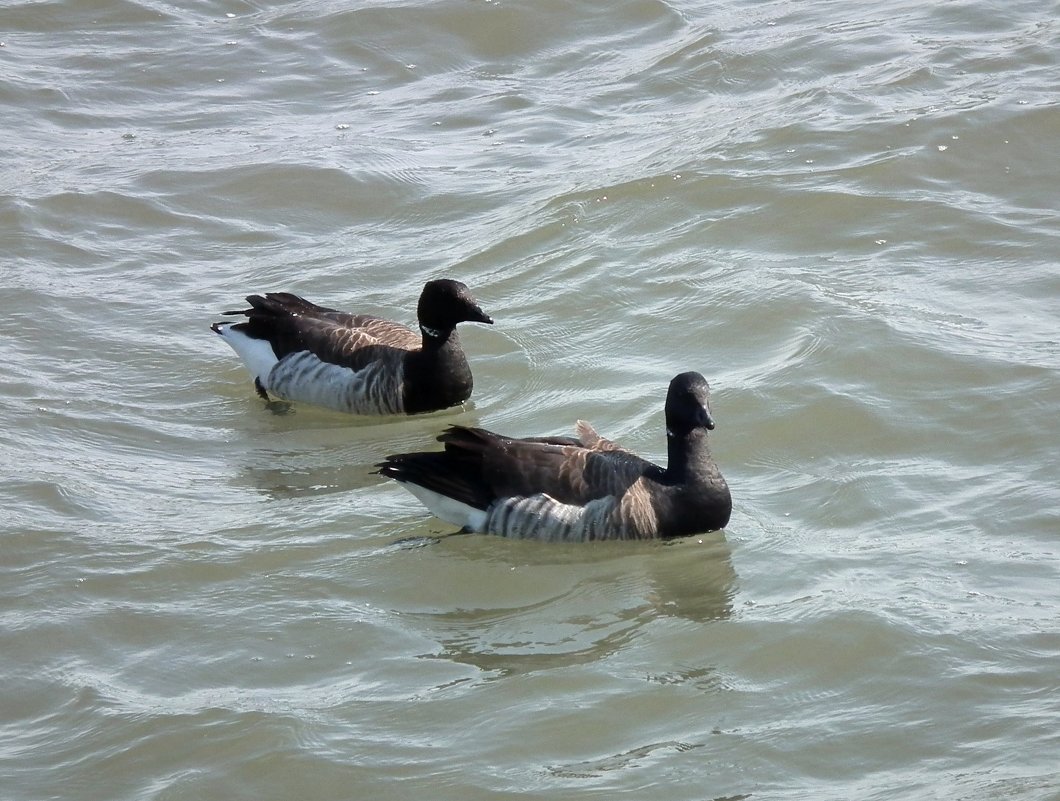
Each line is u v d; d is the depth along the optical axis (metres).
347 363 18.19
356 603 13.49
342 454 16.94
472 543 14.50
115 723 11.72
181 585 13.81
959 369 17.14
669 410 14.53
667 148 23.95
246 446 17.16
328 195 23.67
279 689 12.15
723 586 13.59
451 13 29.72
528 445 14.68
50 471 16.06
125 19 30.78
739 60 27.03
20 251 21.97
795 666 12.20
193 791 10.90
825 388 16.95
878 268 19.97
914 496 14.88
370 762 11.12
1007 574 13.30
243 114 26.86
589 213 22.14
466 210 22.95
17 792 10.96
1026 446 15.63
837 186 21.98
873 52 26.75
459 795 10.72
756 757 11.02
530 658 12.52
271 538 14.67
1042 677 11.75
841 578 13.48
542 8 29.75
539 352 18.95
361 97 27.52
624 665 12.34
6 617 13.29
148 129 26.31
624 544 14.38
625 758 11.09
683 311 19.34
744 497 15.23
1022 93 24.16
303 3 31.06
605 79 27.39
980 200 21.58
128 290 21.03
